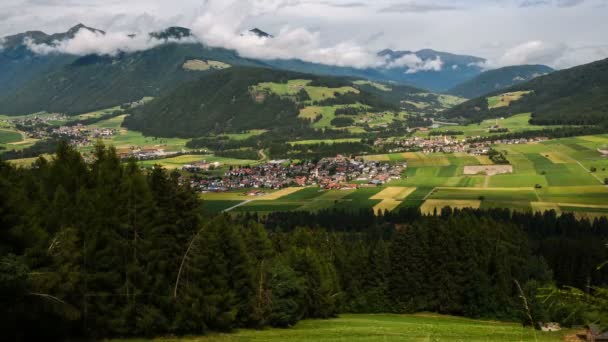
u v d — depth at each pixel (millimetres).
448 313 79688
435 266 81688
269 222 172250
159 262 46969
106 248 44875
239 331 52469
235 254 54375
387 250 85938
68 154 51500
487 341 43812
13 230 37562
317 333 51344
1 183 38188
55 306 37969
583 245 97000
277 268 62344
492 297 74750
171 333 47125
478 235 81125
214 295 49375
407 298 82625
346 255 90188
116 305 45062
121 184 47156
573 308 15250
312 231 106375
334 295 76688
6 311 34094
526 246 92562
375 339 45969
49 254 39500
